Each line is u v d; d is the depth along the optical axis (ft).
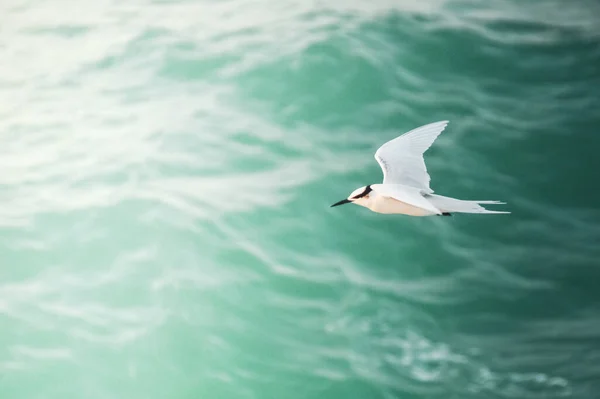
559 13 77.15
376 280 51.26
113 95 66.64
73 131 62.39
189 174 57.57
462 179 59.31
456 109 64.85
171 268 49.96
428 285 51.47
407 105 64.85
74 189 56.39
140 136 61.31
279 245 52.60
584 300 51.31
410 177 27.30
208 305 47.85
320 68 67.36
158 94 66.44
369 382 44.24
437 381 44.86
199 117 63.16
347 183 57.41
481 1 77.97
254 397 43.14
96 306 47.98
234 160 59.06
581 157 61.57
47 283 49.73
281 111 64.03
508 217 56.75
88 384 43.60
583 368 46.19
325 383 43.93
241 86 66.44
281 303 48.65
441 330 48.34
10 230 53.11
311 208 55.36
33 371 44.14
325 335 46.91
